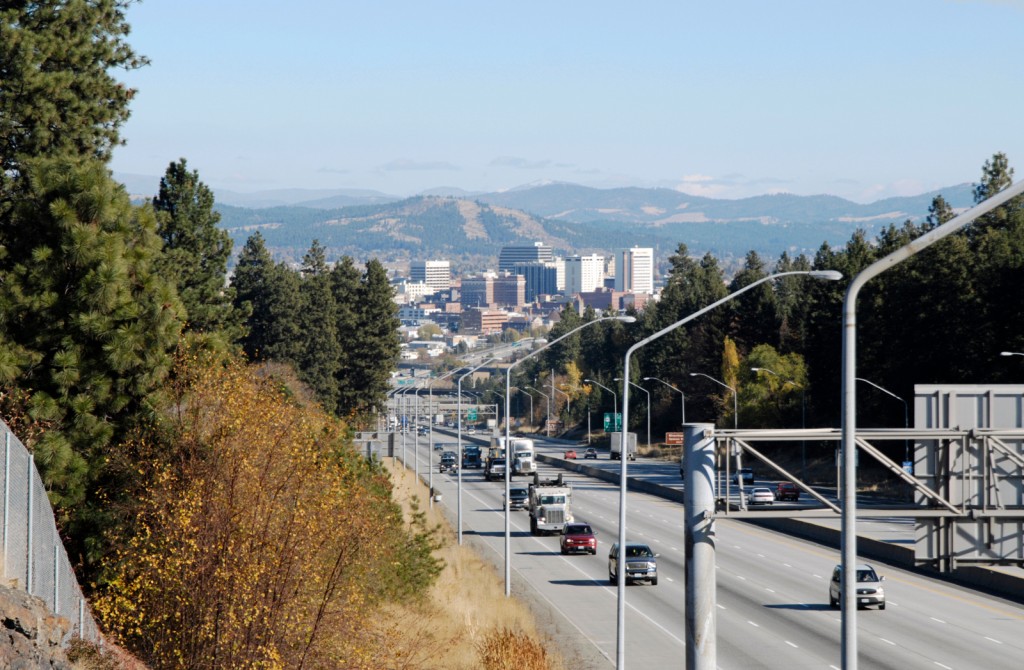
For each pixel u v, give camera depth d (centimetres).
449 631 6819
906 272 18925
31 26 7106
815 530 13300
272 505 4581
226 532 4538
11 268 5497
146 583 4500
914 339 18325
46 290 5247
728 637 7281
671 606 8725
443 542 8875
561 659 6744
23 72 6681
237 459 4669
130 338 5169
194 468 4766
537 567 11069
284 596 4581
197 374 5291
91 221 5444
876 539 11806
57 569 4162
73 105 6950
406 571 7038
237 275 18550
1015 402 3944
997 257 17425
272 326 18512
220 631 4475
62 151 6831
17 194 6372
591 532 12194
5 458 3862
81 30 7325
